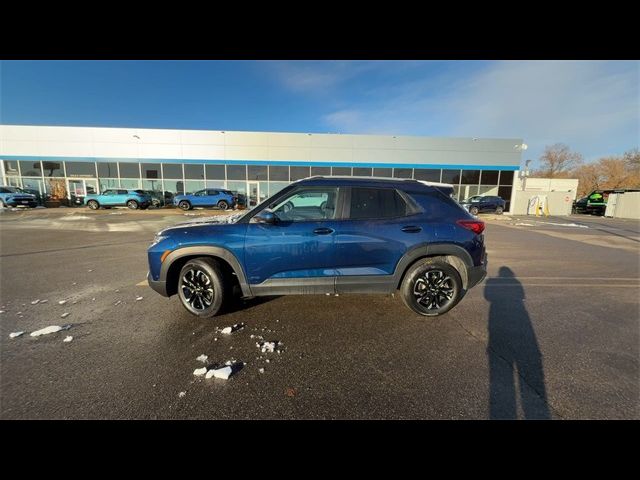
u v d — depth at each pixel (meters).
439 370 2.50
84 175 21.22
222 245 3.28
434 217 3.46
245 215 3.40
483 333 3.18
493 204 20.86
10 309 3.68
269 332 3.14
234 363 2.56
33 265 5.85
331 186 3.41
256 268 3.31
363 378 2.38
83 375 2.36
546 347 2.89
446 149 21.50
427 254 3.43
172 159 21.14
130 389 2.20
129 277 5.05
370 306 3.86
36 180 21.12
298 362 2.60
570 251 7.96
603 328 3.31
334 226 3.30
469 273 3.50
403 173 21.61
